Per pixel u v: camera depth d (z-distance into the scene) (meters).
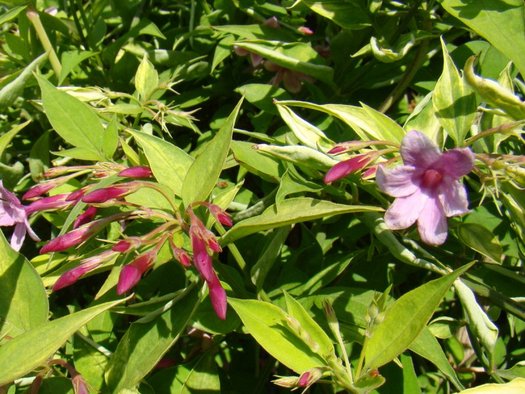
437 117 0.21
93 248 0.23
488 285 0.23
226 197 0.22
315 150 0.21
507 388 0.19
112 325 0.22
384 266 0.23
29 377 0.21
